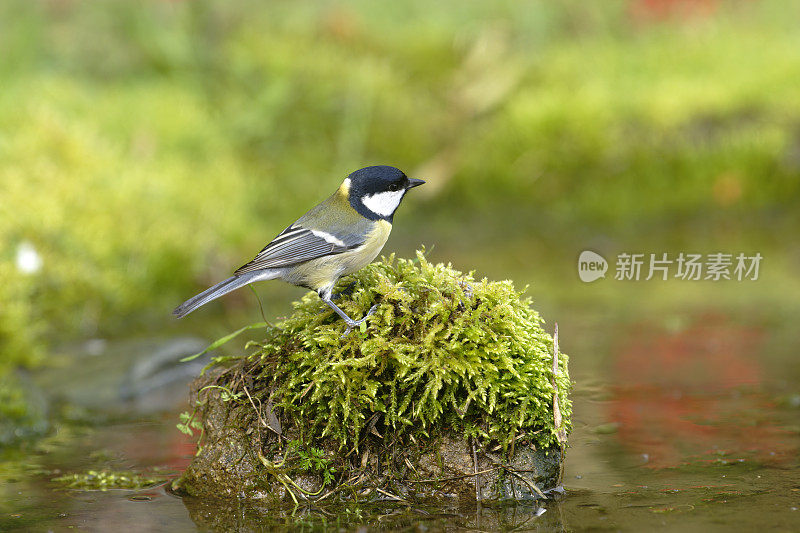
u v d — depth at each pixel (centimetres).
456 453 610
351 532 557
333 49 1944
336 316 631
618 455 693
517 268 1412
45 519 591
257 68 1830
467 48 1978
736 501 589
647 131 1650
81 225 1259
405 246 1520
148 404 896
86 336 1128
